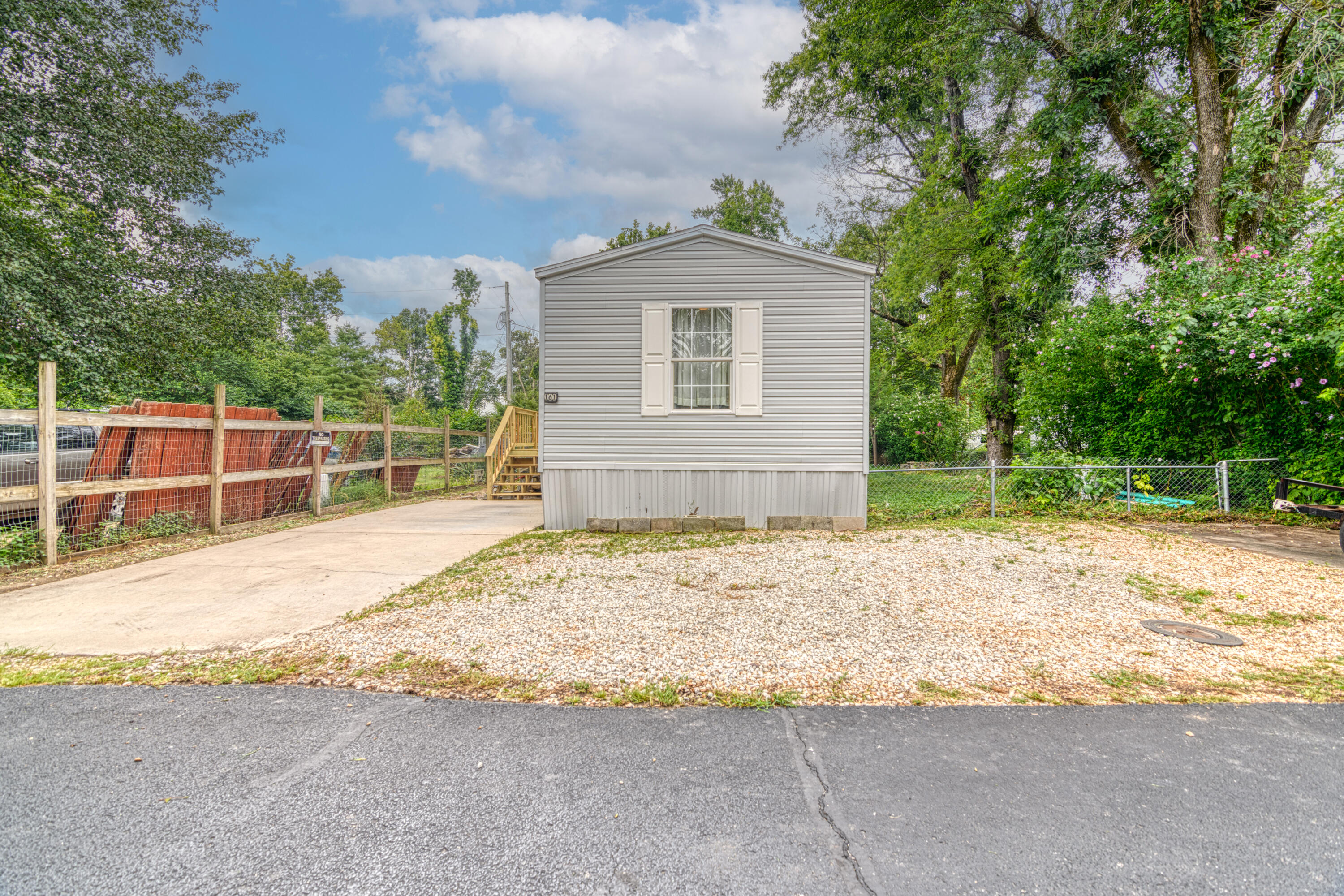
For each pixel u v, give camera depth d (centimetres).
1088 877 175
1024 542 675
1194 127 1069
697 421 812
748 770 238
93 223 1012
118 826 201
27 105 976
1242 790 223
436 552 681
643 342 812
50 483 604
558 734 268
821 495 804
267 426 891
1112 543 666
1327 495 780
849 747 256
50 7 984
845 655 361
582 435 822
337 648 375
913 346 1936
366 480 1195
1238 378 841
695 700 304
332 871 180
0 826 200
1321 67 893
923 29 1498
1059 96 1169
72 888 171
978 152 1514
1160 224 1066
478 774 235
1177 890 170
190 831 198
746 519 811
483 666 346
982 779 230
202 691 316
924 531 757
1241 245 998
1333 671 339
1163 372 873
